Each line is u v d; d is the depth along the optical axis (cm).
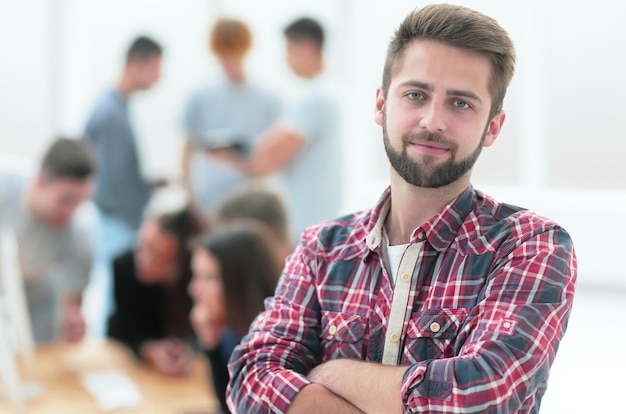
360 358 128
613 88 614
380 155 634
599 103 617
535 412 124
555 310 120
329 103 365
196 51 556
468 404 115
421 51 120
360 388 123
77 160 281
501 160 632
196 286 238
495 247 124
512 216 127
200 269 236
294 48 365
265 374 132
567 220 600
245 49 395
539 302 119
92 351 285
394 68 124
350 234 135
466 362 116
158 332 283
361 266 131
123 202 413
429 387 117
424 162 121
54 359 275
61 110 554
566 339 475
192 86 556
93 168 288
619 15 605
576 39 614
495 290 121
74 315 295
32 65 548
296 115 365
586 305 546
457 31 119
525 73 615
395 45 124
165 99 552
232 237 231
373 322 127
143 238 285
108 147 408
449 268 124
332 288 133
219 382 234
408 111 121
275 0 575
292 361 133
